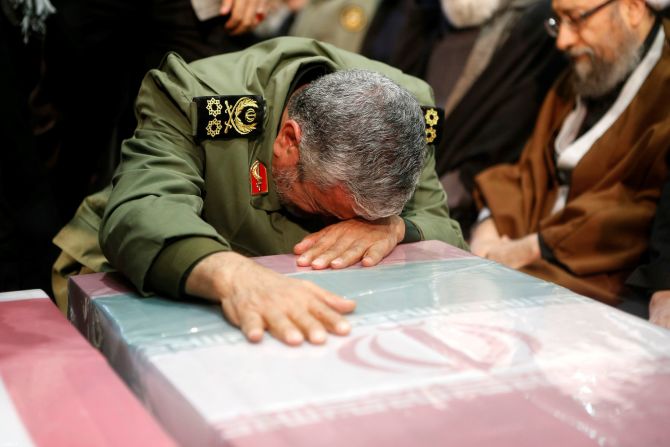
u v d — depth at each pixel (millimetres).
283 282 945
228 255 999
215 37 1975
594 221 1917
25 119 1831
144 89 1273
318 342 862
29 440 669
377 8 2338
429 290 1052
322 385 767
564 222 2004
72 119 1997
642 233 1903
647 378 825
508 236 2119
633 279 1753
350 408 724
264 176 1274
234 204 1263
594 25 1969
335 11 2289
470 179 2242
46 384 772
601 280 1897
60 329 920
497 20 2232
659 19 1950
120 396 751
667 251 1721
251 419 697
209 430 685
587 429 720
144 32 1974
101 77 1979
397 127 1113
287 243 1313
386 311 967
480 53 2248
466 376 801
